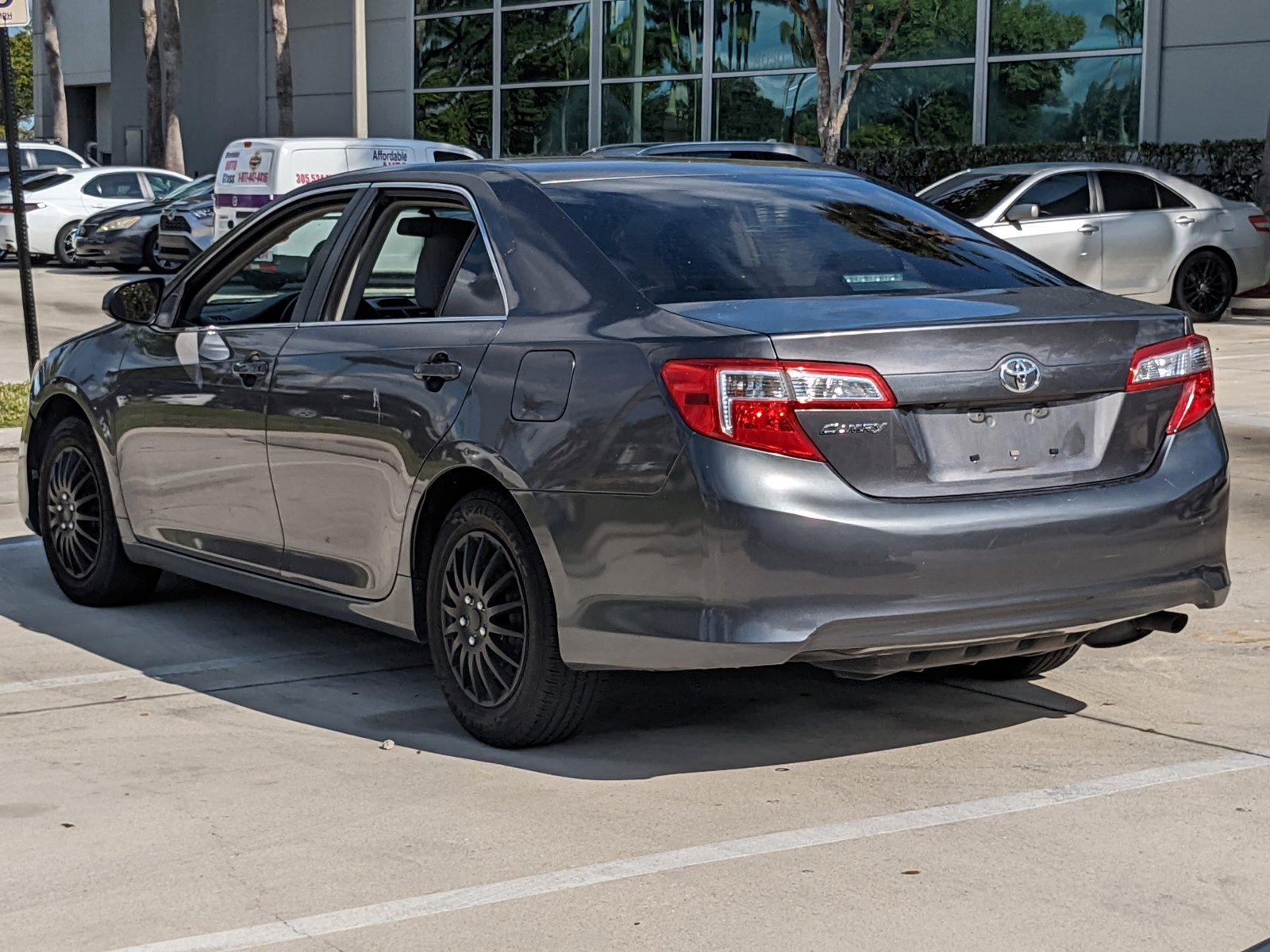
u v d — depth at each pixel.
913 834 4.28
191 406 6.12
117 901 3.88
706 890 3.91
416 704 5.57
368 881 3.98
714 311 4.62
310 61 38.41
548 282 4.95
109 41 49.41
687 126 30.48
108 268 28.08
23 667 6.04
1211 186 22.38
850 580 4.35
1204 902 3.83
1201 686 5.73
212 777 4.79
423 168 5.62
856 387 4.38
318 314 5.68
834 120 22.64
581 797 4.60
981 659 4.75
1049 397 4.61
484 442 4.84
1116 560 4.64
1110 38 24.75
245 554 6.00
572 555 4.61
